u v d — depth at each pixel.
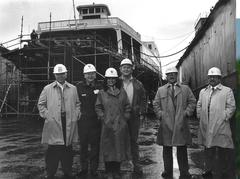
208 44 17.02
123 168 6.61
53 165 5.77
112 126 5.71
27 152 8.92
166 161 5.92
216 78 5.55
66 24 20.94
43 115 5.63
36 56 21.59
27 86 24.33
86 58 20.12
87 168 6.07
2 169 6.73
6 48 22.34
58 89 5.68
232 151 5.82
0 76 26.08
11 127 16.23
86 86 6.09
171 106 5.78
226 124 5.45
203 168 6.55
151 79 28.59
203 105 5.69
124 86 6.15
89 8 23.81
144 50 26.11
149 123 18.95
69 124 5.64
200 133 5.80
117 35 20.14
